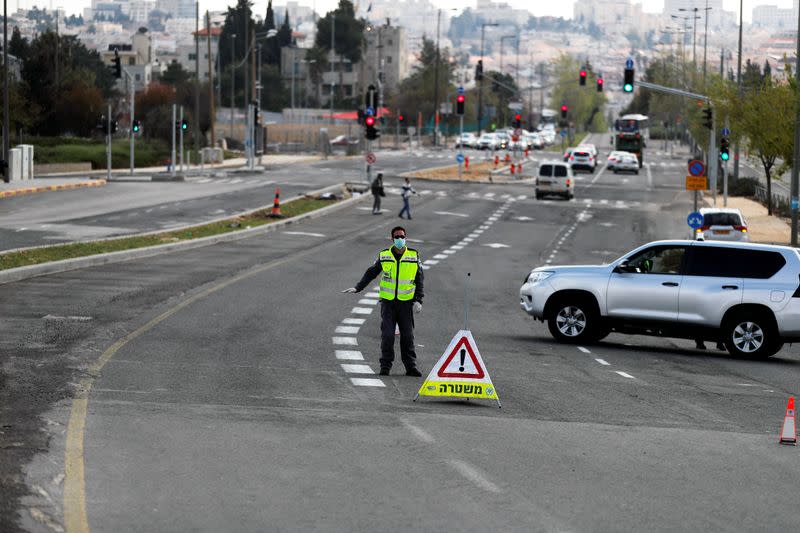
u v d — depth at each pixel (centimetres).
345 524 1798
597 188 16888
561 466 2241
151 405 2741
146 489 1967
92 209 10675
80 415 2573
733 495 2056
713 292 4334
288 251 7900
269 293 5494
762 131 12325
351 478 2092
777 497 2052
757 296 4297
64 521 1761
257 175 17150
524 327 4947
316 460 2225
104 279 5788
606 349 4406
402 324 3409
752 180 16200
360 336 4253
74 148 19138
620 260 4488
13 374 3092
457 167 19875
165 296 5172
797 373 3984
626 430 2650
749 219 12175
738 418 2927
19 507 1816
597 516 1884
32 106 19288
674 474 2205
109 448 2259
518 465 2234
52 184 13400
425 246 8825
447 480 2098
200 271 6378
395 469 2172
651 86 11694
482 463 2244
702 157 19862
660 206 13962
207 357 3575
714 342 4744
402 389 3158
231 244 8306
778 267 4331
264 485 2022
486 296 6022
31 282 5541
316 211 11238
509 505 1936
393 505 1914
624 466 2259
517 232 10400
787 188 16825
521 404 2992
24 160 14550
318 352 3806
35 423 2461
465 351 2958
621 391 3303
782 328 4275
